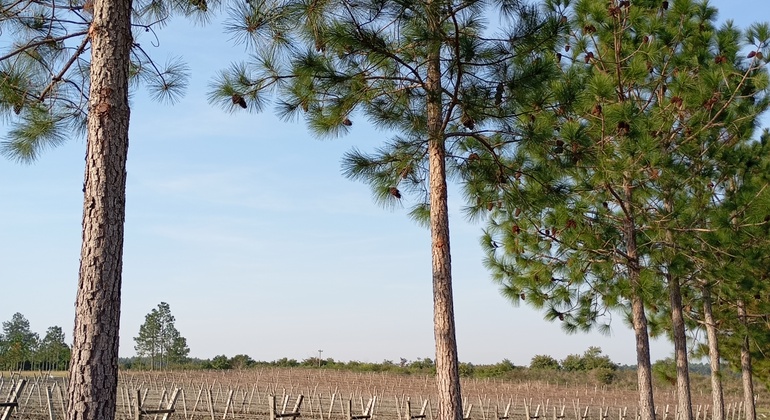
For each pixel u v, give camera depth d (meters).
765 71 10.22
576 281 10.52
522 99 7.45
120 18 5.04
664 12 11.09
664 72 10.57
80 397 4.43
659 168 9.53
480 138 8.12
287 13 6.21
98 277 4.61
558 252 10.64
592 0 10.03
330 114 7.93
